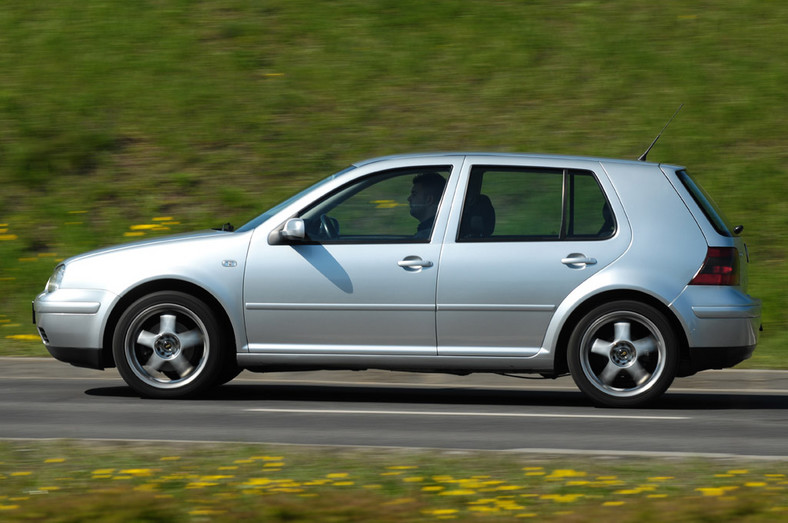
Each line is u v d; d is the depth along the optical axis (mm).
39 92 59344
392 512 15648
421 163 28344
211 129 56062
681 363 28016
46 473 18781
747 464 19844
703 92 57125
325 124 56156
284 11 66062
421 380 34281
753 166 51750
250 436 23297
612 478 18422
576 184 27938
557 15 64438
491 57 60844
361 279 27516
